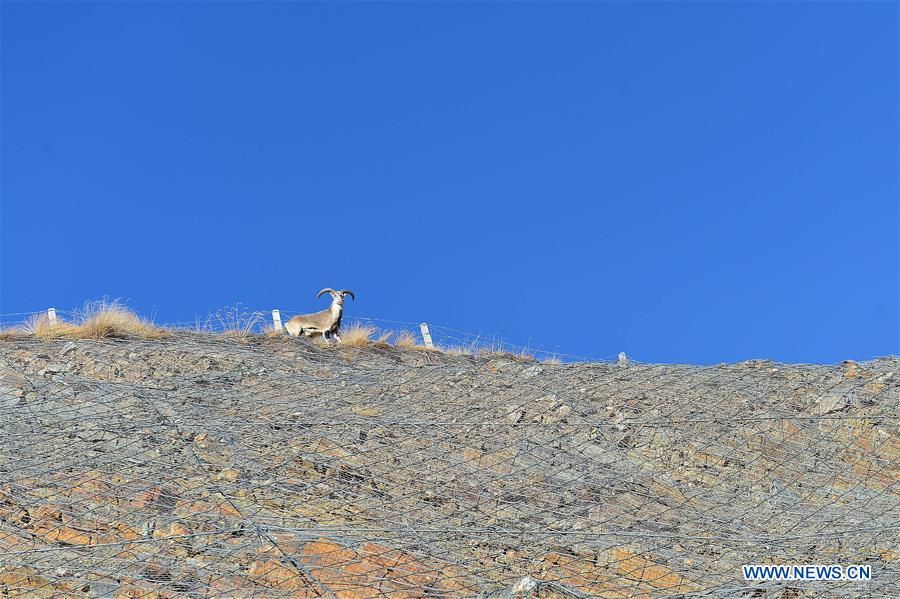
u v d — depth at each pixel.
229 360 23.61
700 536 15.93
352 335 28.02
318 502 16.28
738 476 18.56
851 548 15.69
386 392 21.83
